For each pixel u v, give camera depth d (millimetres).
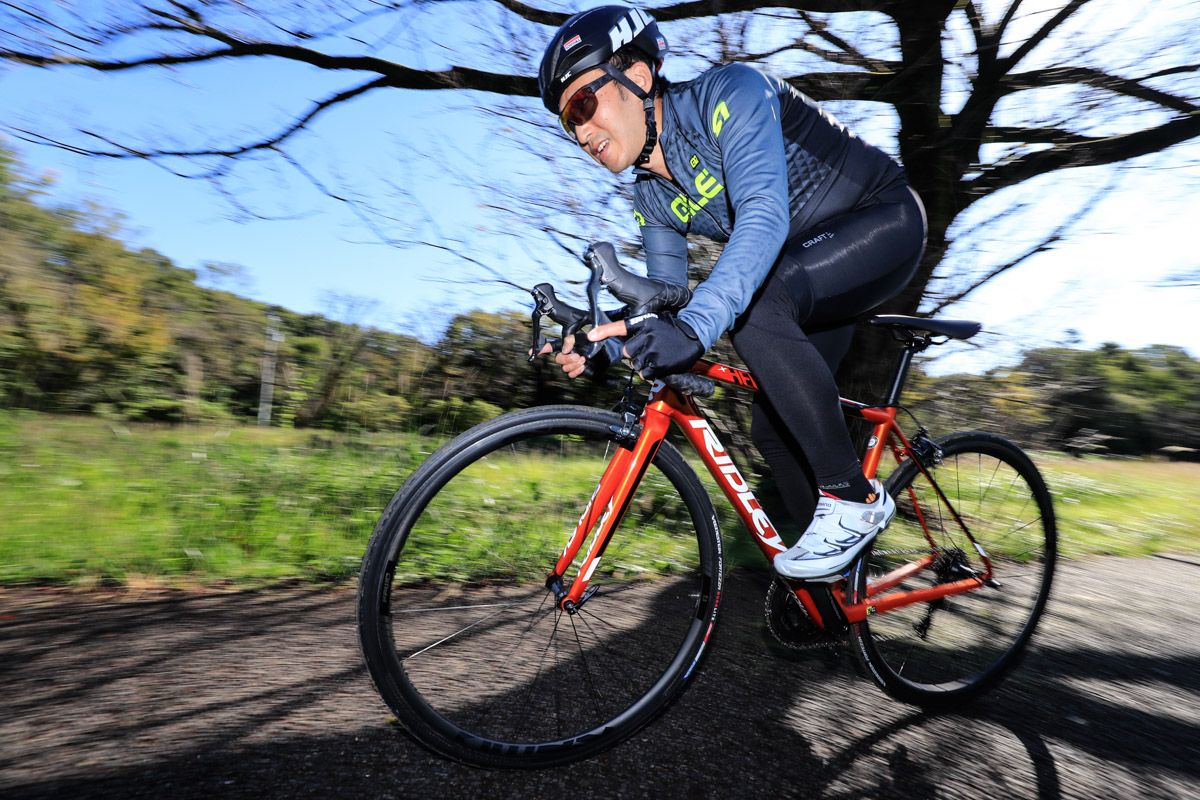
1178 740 1664
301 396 6551
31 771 1188
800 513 1826
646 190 1652
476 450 1297
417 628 1403
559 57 1387
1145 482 6355
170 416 7359
